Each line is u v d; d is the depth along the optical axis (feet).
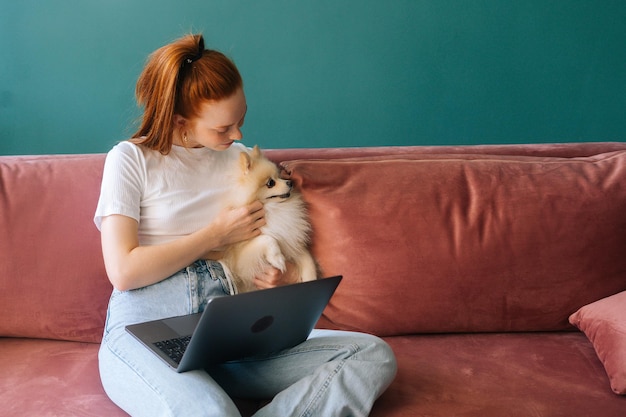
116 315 4.82
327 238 5.58
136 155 5.08
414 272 5.48
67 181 5.70
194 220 5.23
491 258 5.50
